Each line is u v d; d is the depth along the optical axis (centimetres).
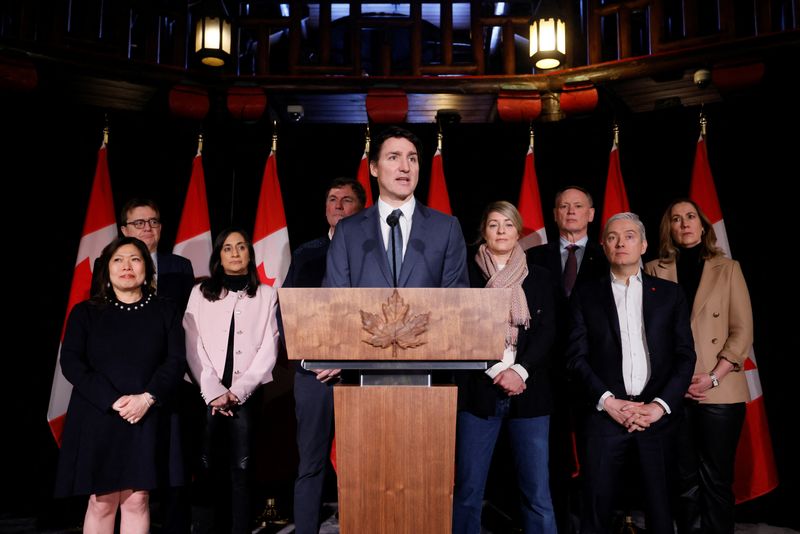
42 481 382
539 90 406
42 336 396
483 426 254
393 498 164
